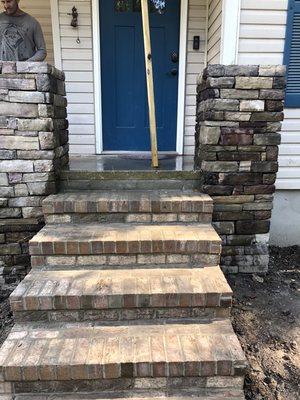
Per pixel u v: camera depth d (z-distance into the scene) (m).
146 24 2.83
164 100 4.01
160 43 3.85
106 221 2.56
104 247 2.25
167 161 3.46
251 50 2.98
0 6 3.77
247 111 2.68
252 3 2.88
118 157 3.78
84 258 2.28
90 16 3.72
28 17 3.07
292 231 3.58
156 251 2.27
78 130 3.99
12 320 2.38
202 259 2.30
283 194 3.48
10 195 2.68
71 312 1.98
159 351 1.73
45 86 2.50
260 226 2.91
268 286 2.83
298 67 3.07
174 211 2.54
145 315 2.00
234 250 2.94
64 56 3.80
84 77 3.87
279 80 2.64
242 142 2.74
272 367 2.01
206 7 3.74
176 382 1.72
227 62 2.97
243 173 2.79
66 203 2.50
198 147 3.04
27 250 2.80
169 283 2.06
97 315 1.99
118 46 3.83
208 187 2.79
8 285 2.84
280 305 2.58
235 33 2.92
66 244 2.24
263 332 2.29
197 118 3.11
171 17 3.79
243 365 1.67
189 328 1.92
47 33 4.04
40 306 1.94
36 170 2.64
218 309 2.00
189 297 1.96
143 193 2.73
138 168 2.99
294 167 3.36
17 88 2.49
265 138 2.74
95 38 3.73
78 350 1.74
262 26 2.94
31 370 1.65
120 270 2.23
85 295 1.94
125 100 3.99
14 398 1.69
